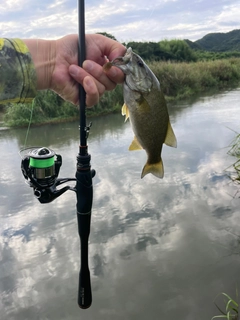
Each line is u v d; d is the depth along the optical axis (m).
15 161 6.11
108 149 6.70
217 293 3.01
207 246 3.63
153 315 2.82
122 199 4.67
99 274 3.28
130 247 3.66
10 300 3.02
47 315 2.87
